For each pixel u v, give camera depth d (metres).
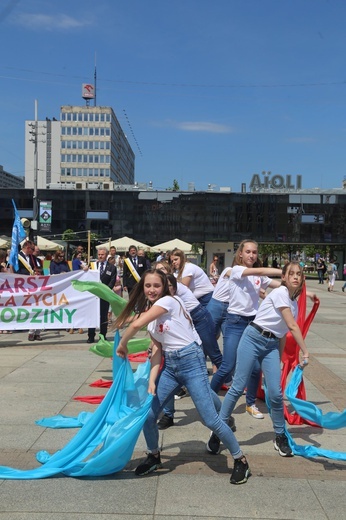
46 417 5.37
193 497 3.65
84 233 44.78
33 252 11.46
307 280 42.00
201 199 45.50
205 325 5.78
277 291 4.38
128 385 4.31
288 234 45.22
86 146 131.75
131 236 45.47
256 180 48.38
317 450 4.50
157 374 4.08
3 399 6.00
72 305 9.91
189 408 5.84
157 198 45.50
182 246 33.00
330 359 8.77
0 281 9.73
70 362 8.06
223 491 3.75
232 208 45.50
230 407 4.42
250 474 4.02
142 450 4.58
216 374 5.23
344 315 16.16
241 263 5.28
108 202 45.41
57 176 135.25
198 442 4.76
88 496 3.64
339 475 4.07
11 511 3.41
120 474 4.04
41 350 9.11
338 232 45.03
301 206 45.16
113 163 138.50
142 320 3.89
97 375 7.19
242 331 5.15
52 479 3.92
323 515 3.42
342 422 4.33
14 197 45.09
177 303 3.99
